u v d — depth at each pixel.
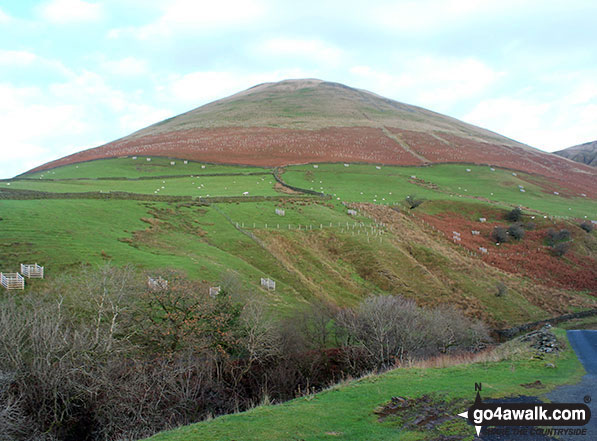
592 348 26.36
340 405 16.16
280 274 54.44
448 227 88.56
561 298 66.88
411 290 58.41
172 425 22.27
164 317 30.09
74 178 101.25
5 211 52.47
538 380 18.64
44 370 22.12
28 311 27.78
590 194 131.00
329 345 38.28
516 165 152.38
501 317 56.88
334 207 86.31
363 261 64.31
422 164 139.62
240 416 15.32
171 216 67.06
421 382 18.95
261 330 31.03
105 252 45.56
